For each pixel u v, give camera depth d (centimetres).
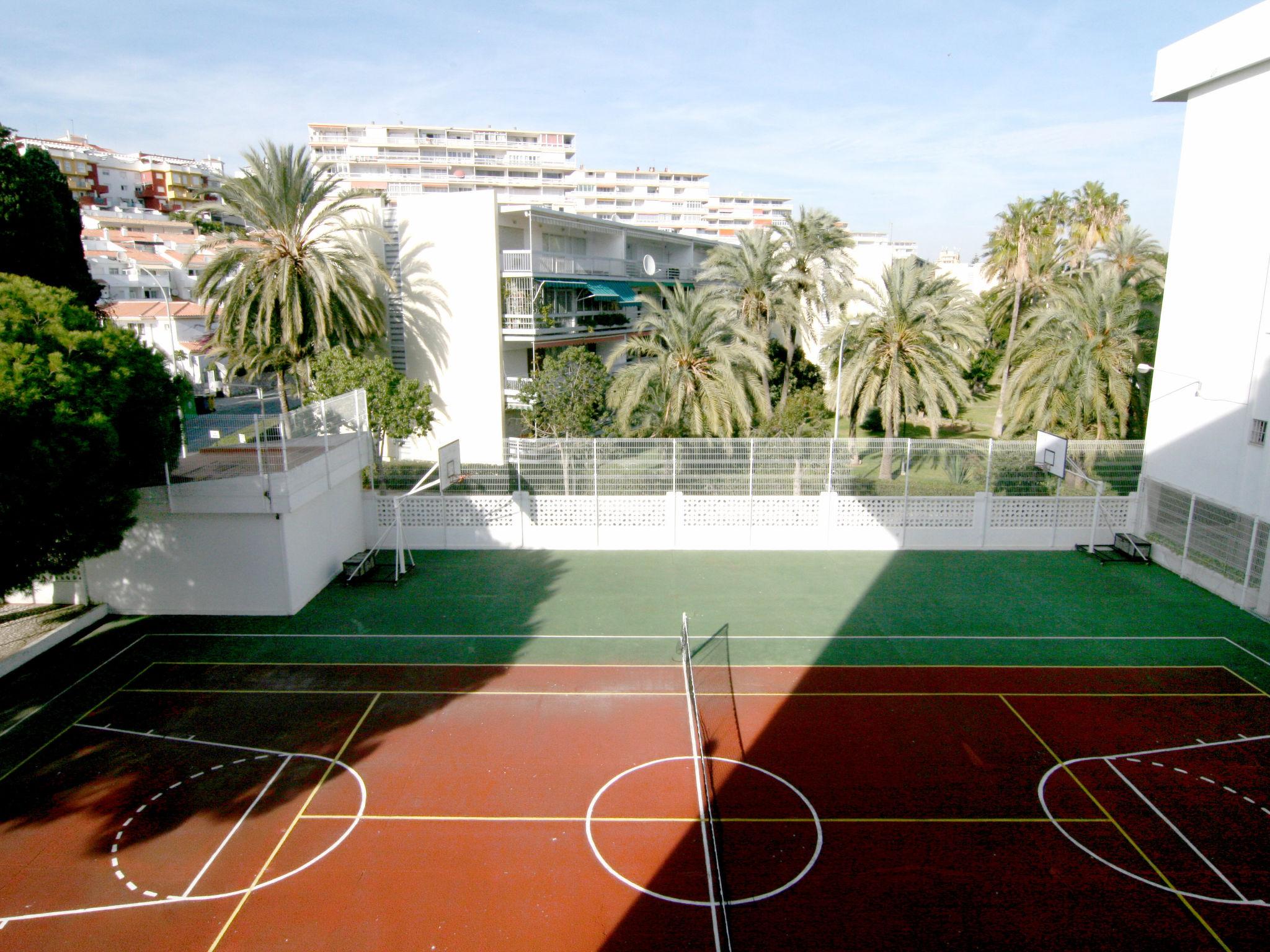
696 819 1059
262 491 1675
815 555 2150
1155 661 1527
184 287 6756
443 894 927
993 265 4647
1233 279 1823
